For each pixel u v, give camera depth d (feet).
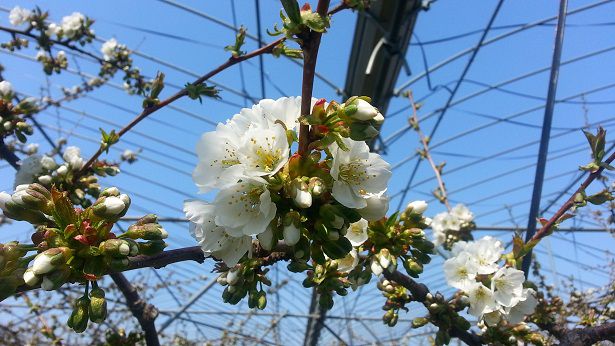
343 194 0.62
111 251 0.59
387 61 1.83
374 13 1.66
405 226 0.95
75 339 2.23
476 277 1.17
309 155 0.61
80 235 0.61
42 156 1.25
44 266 0.57
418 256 0.95
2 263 0.59
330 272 0.92
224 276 0.78
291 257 0.78
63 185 1.23
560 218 1.13
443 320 1.11
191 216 0.63
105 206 0.63
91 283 0.63
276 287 3.32
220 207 0.61
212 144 0.64
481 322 1.16
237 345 3.62
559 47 1.21
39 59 1.92
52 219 0.66
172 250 0.69
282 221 0.62
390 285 1.15
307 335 4.02
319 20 0.50
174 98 1.29
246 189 0.62
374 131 0.57
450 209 1.86
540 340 1.11
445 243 1.84
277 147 0.61
